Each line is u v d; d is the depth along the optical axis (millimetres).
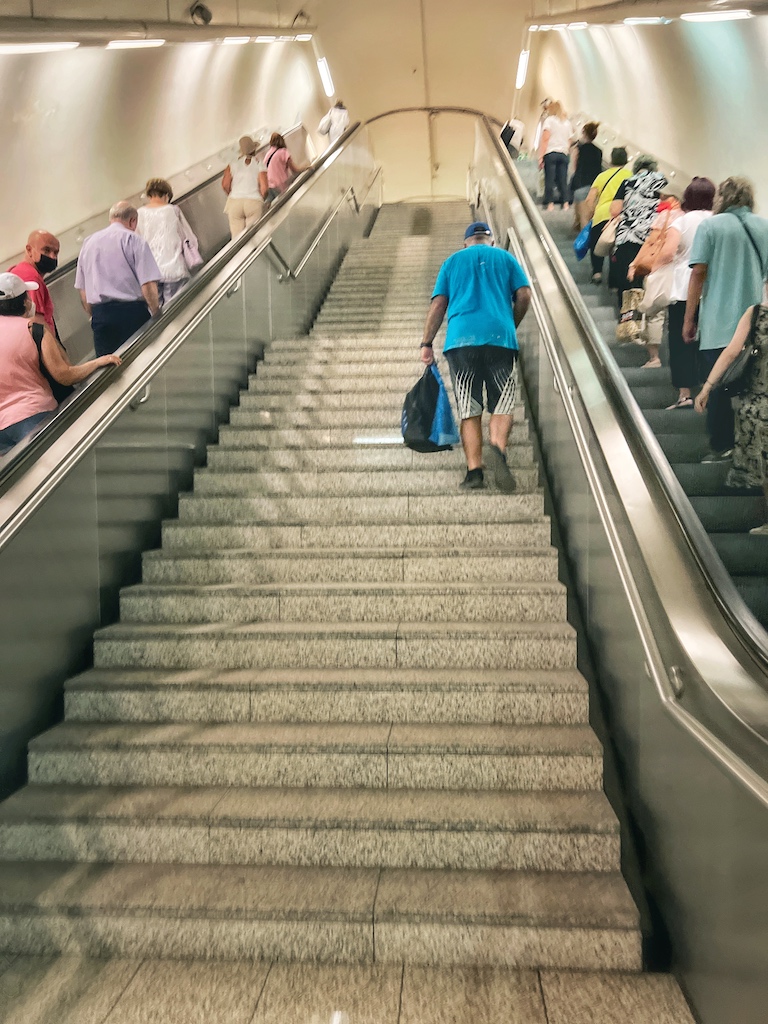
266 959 2500
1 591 3018
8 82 6316
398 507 4273
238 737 3049
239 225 8453
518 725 3111
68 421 3518
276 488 4605
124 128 8648
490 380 4328
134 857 2801
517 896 2510
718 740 1833
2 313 3877
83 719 3309
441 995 2307
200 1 9031
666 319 5219
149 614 3783
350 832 2729
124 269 4906
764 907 1749
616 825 2646
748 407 3473
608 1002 2246
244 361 5934
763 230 4004
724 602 2326
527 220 6066
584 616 3500
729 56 7324
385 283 8445
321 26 13711
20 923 2557
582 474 3555
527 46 14445
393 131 19375
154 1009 2279
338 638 3432
